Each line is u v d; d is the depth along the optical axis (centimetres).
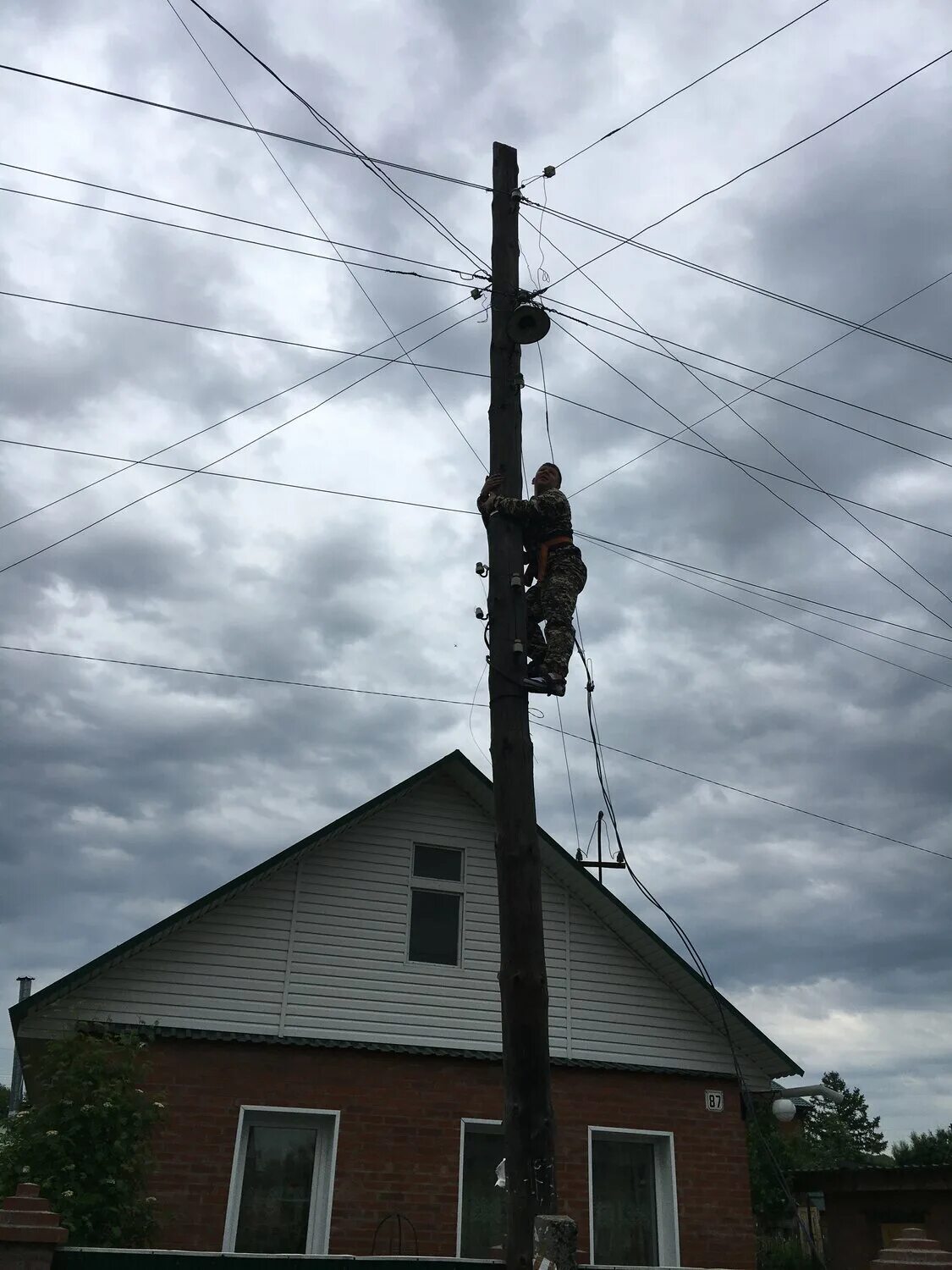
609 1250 1245
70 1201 905
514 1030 562
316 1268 588
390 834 1327
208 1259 578
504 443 700
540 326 728
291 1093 1159
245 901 1231
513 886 589
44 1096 1002
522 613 648
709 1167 1302
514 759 613
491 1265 603
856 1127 5253
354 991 1228
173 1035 1135
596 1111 1284
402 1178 1162
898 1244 552
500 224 777
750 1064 1384
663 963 1372
